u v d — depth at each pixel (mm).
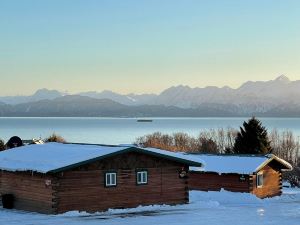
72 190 31328
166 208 34750
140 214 31891
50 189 30953
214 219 30578
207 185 48156
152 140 99375
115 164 33250
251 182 46031
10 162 34312
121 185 33469
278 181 49594
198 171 48625
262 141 75125
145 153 34469
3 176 35281
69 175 31250
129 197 33812
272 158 48156
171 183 36031
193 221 29641
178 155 37844
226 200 43031
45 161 32438
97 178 32375
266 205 40094
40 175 31750
